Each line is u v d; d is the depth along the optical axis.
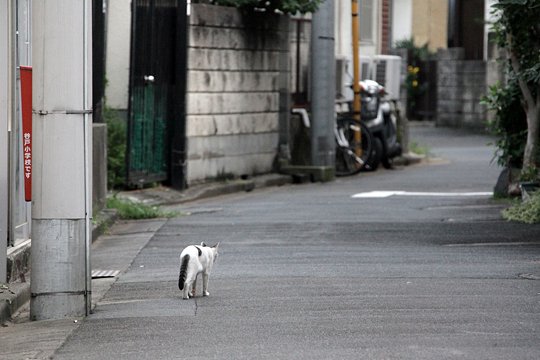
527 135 18.86
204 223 17.06
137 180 20.50
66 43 10.09
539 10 17.06
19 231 12.52
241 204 20.09
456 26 47.62
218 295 11.01
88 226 10.32
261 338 9.05
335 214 17.81
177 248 14.60
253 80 23.78
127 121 20.14
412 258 13.18
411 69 44.47
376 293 10.95
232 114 23.06
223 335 9.20
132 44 19.81
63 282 10.26
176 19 21.41
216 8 22.20
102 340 9.21
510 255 13.34
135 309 10.46
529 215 16.41
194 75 21.67
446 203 19.25
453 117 43.19
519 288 11.11
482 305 10.26
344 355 8.41
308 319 9.77
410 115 45.50
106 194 17.92
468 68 42.56
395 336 9.02
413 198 20.38
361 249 14.00
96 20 17.83
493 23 18.69
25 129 11.57
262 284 11.57
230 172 23.12
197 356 8.49
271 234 15.55
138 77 20.19
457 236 15.02
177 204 20.61
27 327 10.03
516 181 19.36
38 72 10.14
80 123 10.21
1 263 11.34
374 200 20.09
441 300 10.52
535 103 18.30
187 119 21.55
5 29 11.33
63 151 10.17
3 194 11.34
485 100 19.30
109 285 11.96
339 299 10.67
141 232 16.31
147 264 13.35
